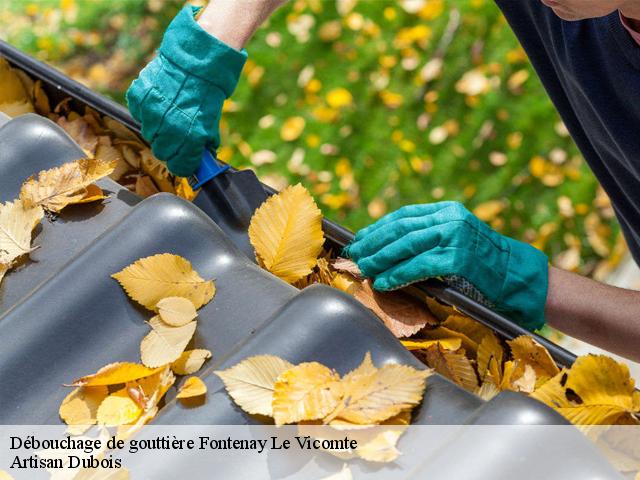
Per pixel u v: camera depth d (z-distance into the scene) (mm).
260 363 935
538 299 1299
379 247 1247
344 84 3426
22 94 1569
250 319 1036
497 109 3344
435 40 3480
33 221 1164
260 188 1314
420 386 910
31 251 1157
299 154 3303
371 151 3297
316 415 896
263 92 3428
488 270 1242
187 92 1315
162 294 1048
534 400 846
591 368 1034
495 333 1199
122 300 1055
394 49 3479
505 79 3395
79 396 991
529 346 1112
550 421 821
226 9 1366
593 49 1306
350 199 3215
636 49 1229
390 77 3434
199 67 1313
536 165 3252
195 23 1332
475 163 3271
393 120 3357
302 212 1224
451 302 1188
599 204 3197
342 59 3484
